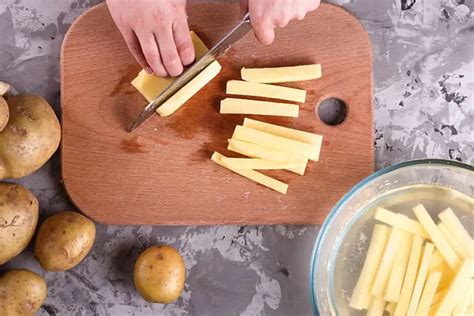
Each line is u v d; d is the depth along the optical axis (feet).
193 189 4.12
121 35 4.13
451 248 4.00
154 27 3.77
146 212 4.10
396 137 4.33
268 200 4.14
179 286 3.96
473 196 4.19
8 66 4.17
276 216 4.14
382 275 4.00
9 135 3.74
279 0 3.70
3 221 3.69
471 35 4.38
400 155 4.33
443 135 4.35
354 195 3.96
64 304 4.10
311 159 4.14
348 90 4.22
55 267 3.88
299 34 4.21
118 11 3.79
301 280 4.21
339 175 4.18
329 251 4.09
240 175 4.14
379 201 4.14
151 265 3.90
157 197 4.11
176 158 4.12
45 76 4.18
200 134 4.14
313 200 4.16
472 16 4.39
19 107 3.78
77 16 4.22
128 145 4.10
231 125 4.16
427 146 4.34
